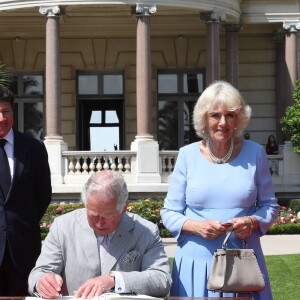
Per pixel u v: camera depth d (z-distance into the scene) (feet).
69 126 106.22
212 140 22.54
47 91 87.56
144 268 21.02
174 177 23.02
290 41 100.37
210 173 22.44
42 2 87.51
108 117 108.27
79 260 20.85
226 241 21.66
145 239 21.17
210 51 91.50
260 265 22.40
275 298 41.19
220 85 22.34
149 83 87.56
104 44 106.22
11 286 25.76
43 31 104.99
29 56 105.81
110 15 101.30
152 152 87.20
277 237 71.97
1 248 25.49
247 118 22.34
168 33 106.22
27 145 26.45
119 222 20.89
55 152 86.58
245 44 106.63
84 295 19.33
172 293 22.65
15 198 25.79
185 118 107.45
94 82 107.34
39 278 20.43
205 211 22.40
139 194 86.74
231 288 21.35
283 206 87.25
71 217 21.43
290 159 96.78
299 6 100.12
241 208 22.33
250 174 22.43
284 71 102.53
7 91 25.88
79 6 90.12
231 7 94.02
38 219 26.99
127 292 19.99
